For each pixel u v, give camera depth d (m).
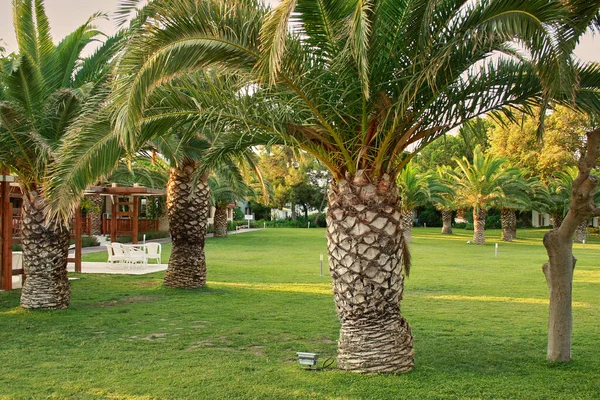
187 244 14.36
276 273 19.11
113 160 7.24
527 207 43.59
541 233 57.72
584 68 6.55
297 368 6.89
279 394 5.81
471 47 6.07
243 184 15.27
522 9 5.14
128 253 19.61
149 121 6.91
